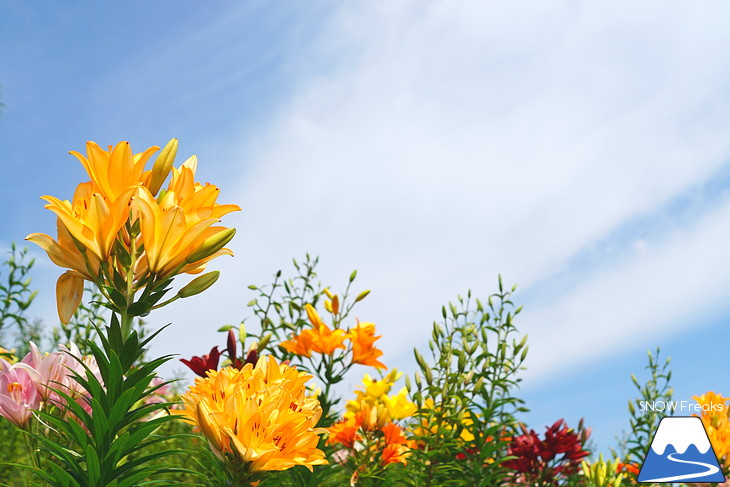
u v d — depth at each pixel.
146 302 1.15
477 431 2.19
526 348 2.23
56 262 1.17
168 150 1.20
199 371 1.73
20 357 2.32
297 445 1.21
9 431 1.99
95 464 1.17
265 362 1.36
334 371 2.10
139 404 1.36
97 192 1.17
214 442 1.18
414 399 2.09
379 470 2.02
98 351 1.17
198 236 1.17
